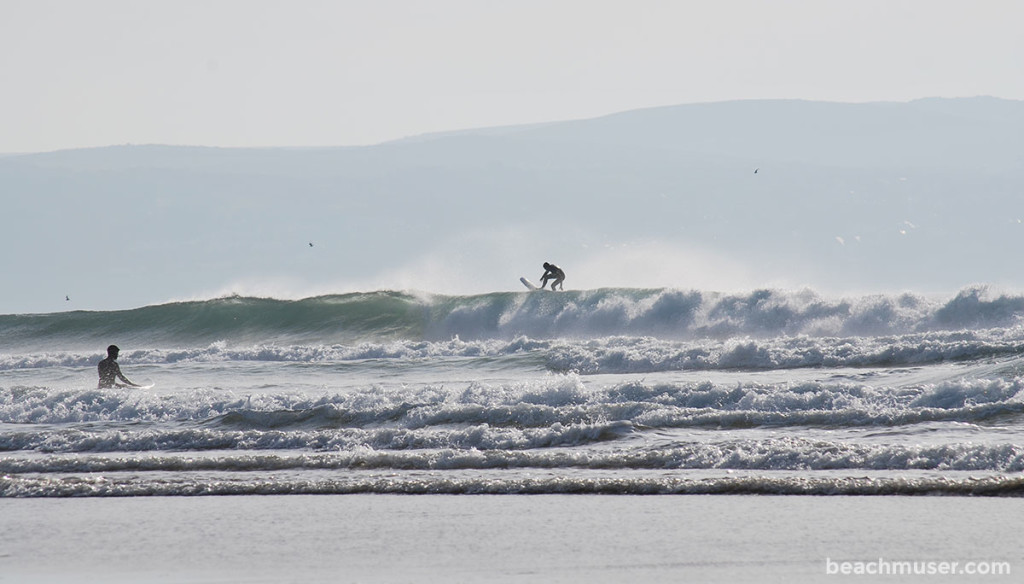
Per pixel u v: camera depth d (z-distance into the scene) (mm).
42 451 55688
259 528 37750
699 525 36344
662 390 62656
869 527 35375
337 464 48688
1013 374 64500
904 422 52906
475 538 35500
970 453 44219
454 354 101500
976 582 29281
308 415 61062
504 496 42219
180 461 49312
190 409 67062
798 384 61375
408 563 32594
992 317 101562
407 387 70125
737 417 55062
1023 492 39312
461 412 58625
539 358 92125
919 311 105500
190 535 36938
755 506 39094
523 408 57875
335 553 34031
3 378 95938
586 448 50281
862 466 44406
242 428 60594
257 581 31047
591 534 35625
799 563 31484
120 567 33000
